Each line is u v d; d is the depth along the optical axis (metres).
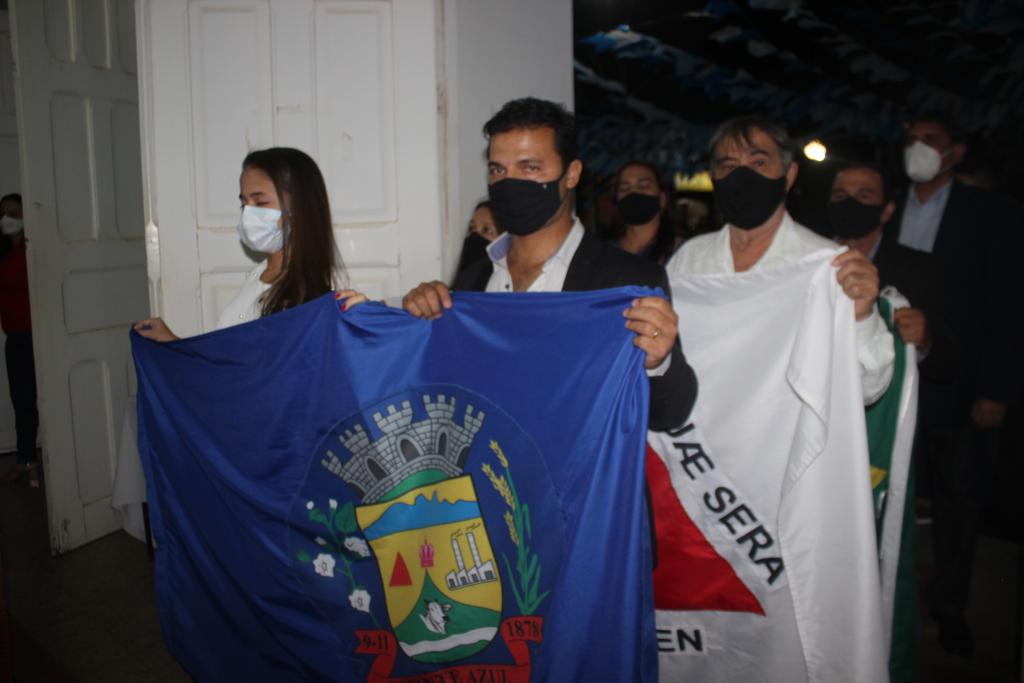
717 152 2.16
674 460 2.10
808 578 1.95
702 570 2.10
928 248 3.21
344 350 1.98
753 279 2.04
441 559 1.91
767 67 4.56
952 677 2.89
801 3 4.09
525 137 1.84
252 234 2.29
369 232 3.80
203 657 2.19
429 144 3.78
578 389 1.77
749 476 2.05
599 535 1.71
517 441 1.83
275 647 2.09
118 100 4.55
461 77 4.00
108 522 4.54
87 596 3.80
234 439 2.09
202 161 3.70
